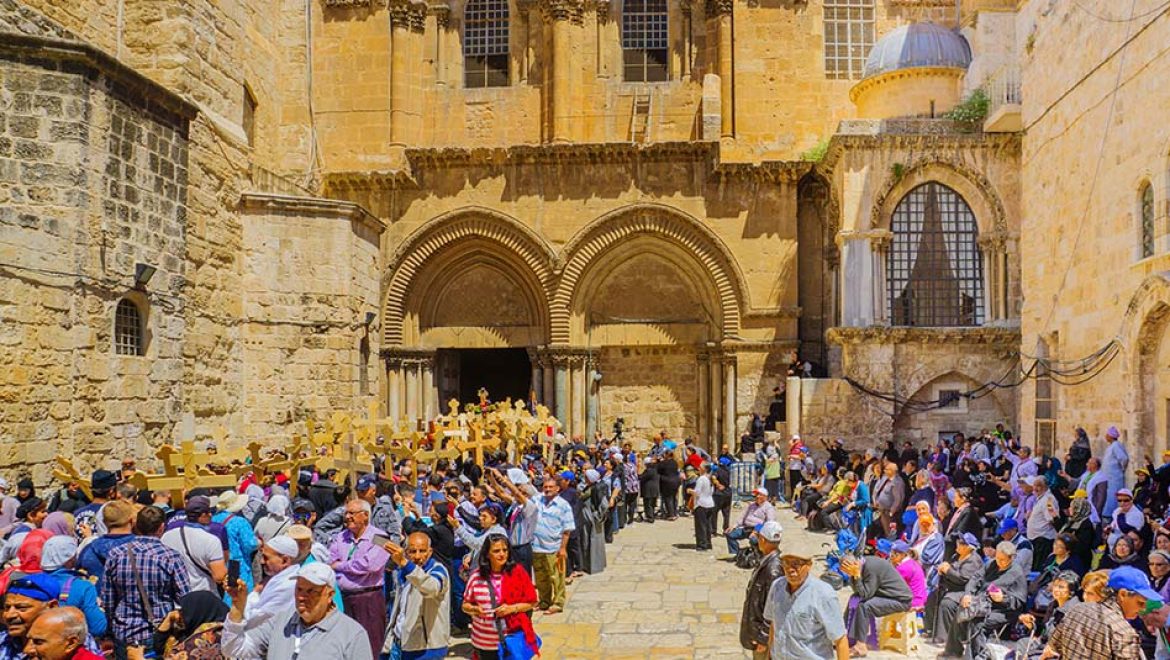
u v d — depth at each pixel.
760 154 33.19
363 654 6.35
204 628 7.11
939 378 28.11
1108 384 19.97
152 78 22.16
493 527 11.73
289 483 14.61
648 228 33.03
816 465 28.05
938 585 12.73
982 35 28.94
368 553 9.59
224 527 9.62
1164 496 14.90
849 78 33.59
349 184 33.44
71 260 15.80
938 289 28.39
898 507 18.28
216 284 23.23
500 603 9.13
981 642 11.37
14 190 15.47
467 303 34.53
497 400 41.50
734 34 33.53
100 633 7.25
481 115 34.34
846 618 12.19
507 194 33.41
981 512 18.34
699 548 20.34
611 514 21.50
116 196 16.97
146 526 8.43
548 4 33.56
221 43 24.45
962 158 28.05
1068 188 22.34
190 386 21.72
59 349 15.61
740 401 32.50
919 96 29.48
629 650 12.41
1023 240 25.58
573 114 33.62
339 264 25.30
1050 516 14.45
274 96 30.28
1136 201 18.67
